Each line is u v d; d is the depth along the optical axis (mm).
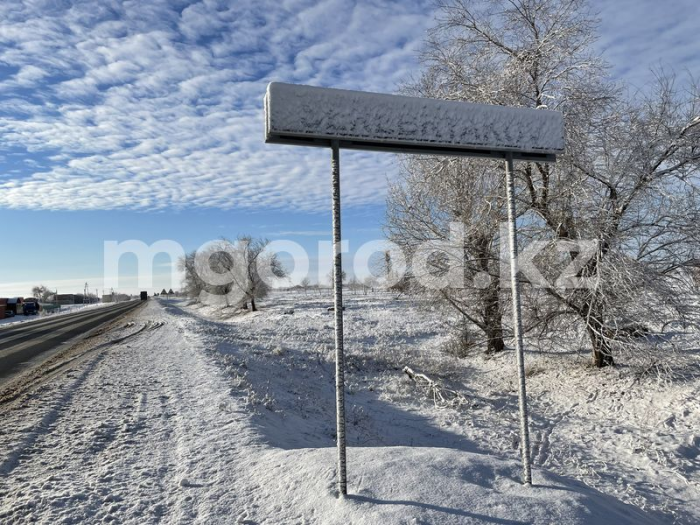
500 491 4020
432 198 15883
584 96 12008
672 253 11492
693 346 12297
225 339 19781
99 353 15391
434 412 11336
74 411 7770
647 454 8258
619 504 4750
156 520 4090
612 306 11609
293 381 13016
